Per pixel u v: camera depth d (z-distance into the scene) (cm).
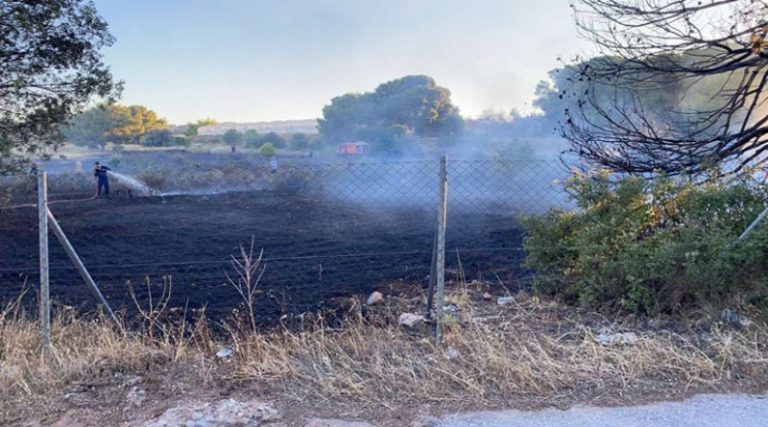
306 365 379
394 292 628
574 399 328
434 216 1366
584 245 504
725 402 322
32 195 1764
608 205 534
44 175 394
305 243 1027
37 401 331
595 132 697
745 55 606
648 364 359
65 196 1873
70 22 1066
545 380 343
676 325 433
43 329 394
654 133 671
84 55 1084
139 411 320
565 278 531
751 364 359
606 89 692
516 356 373
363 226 1232
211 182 2083
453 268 745
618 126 682
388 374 357
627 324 443
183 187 2052
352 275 723
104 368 371
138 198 1816
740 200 491
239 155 3709
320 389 343
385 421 310
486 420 308
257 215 1440
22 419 312
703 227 471
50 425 307
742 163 632
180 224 1283
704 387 339
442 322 430
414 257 840
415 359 378
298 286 670
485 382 346
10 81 997
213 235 1130
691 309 454
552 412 316
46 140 1100
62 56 1047
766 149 645
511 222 1250
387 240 1042
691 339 400
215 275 748
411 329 450
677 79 652
